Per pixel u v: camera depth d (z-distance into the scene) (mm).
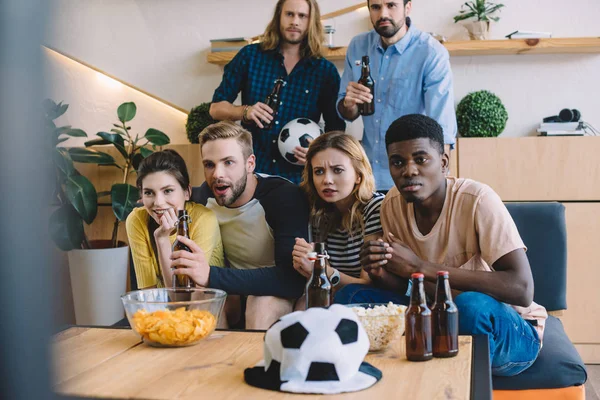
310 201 2178
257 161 3121
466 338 1417
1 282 226
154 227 2199
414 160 1785
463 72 3586
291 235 2121
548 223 2219
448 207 1847
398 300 1822
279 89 3070
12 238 228
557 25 3518
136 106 3900
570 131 3322
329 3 3668
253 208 2209
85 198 3393
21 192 229
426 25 3588
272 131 3109
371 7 2904
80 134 3521
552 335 2023
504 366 1700
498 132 3338
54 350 252
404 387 1047
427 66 2945
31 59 230
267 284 2008
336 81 3158
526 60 3539
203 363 1207
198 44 3844
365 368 1115
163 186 2121
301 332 1037
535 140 3221
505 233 1759
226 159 2154
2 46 224
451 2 3561
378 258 1758
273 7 3758
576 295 3189
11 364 232
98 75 3951
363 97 2768
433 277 1728
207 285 1942
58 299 239
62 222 3354
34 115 231
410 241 1943
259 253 2230
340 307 1084
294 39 3088
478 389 1045
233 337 1440
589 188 3189
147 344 1356
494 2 3545
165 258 2033
